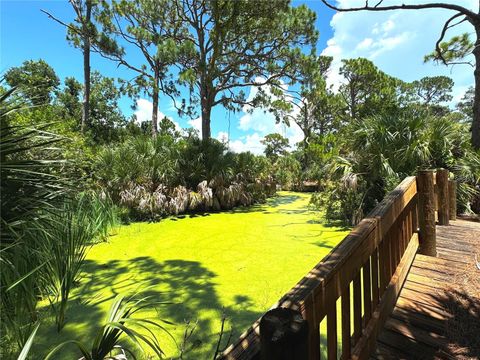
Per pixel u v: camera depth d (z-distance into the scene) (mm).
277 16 9992
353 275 1239
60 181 2092
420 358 1402
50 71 16156
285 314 692
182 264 3625
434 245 2582
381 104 14781
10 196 1764
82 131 9844
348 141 5723
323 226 5488
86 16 10531
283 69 11102
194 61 10219
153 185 7180
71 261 2471
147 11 10375
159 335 2146
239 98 13852
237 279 3129
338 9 3219
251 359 694
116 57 10930
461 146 4855
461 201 4480
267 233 5094
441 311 1774
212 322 2320
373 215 1590
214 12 9922
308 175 13375
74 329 2264
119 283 3100
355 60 16500
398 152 4852
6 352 1910
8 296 1846
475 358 1390
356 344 1319
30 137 1917
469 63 5082
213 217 6855
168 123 19547
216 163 7949
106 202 5785
